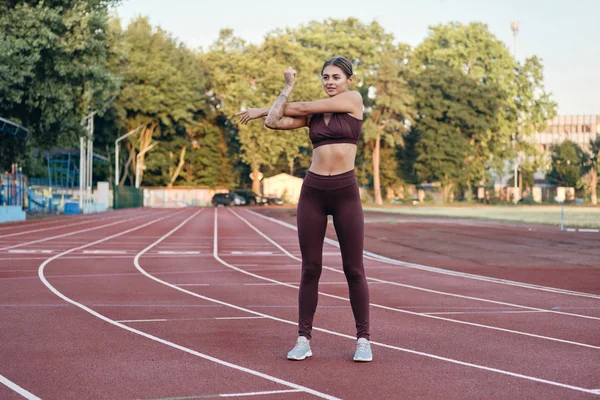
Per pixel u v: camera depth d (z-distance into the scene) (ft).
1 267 46.16
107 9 116.57
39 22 104.73
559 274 44.06
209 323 25.08
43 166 187.21
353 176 18.60
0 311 27.76
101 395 15.26
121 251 61.00
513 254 59.06
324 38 327.67
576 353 20.01
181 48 274.98
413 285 37.91
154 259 53.42
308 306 19.10
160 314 27.17
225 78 281.95
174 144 279.69
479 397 15.17
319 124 18.51
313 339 22.00
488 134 307.78
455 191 323.78
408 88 299.79
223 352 19.92
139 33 250.37
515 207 269.44
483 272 45.21
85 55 112.47
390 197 327.06
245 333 23.08
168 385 16.11
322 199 18.65
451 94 299.58
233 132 311.88
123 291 34.40
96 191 199.31
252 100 272.92
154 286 36.60
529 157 345.10
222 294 33.47
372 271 45.55
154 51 254.27
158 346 20.80
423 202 308.19
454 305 30.19
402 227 102.22
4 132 115.85
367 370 17.67
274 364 18.33
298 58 285.02
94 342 21.42
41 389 15.79
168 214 170.09
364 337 18.83
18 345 20.92
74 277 40.63
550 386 16.19
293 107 18.21
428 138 299.79
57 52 108.27
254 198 277.44
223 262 51.52
